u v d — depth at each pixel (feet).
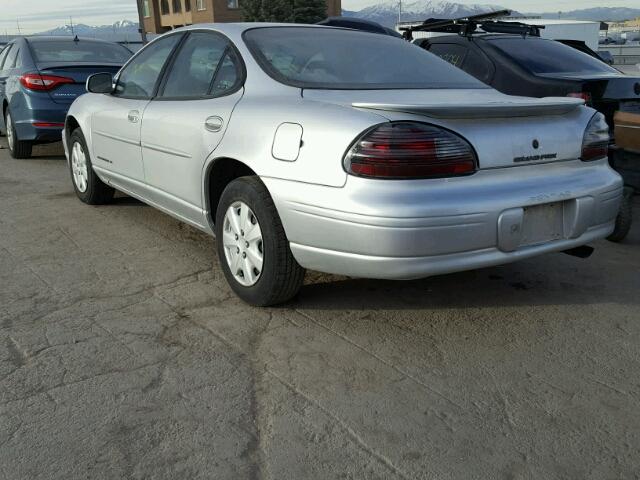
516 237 9.49
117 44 28.48
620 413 8.13
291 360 9.36
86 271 12.93
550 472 7.02
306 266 9.99
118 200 18.84
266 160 10.09
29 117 24.07
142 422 7.80
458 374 9.03
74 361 9.21
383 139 8.78
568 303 11.55
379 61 12.15
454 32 23.16
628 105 18.99
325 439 7.52
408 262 8.91
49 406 8.08
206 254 14.08
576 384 8.80
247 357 9.43
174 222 16.57
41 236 15.29
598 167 10.95
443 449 7.38
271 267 10.36
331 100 10.05
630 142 16.11
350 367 9.18
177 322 10.55
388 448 7.38
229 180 12.12
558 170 10.27
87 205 18.22
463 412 8.11
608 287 12.38
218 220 11.45
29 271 12.90
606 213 10.81
